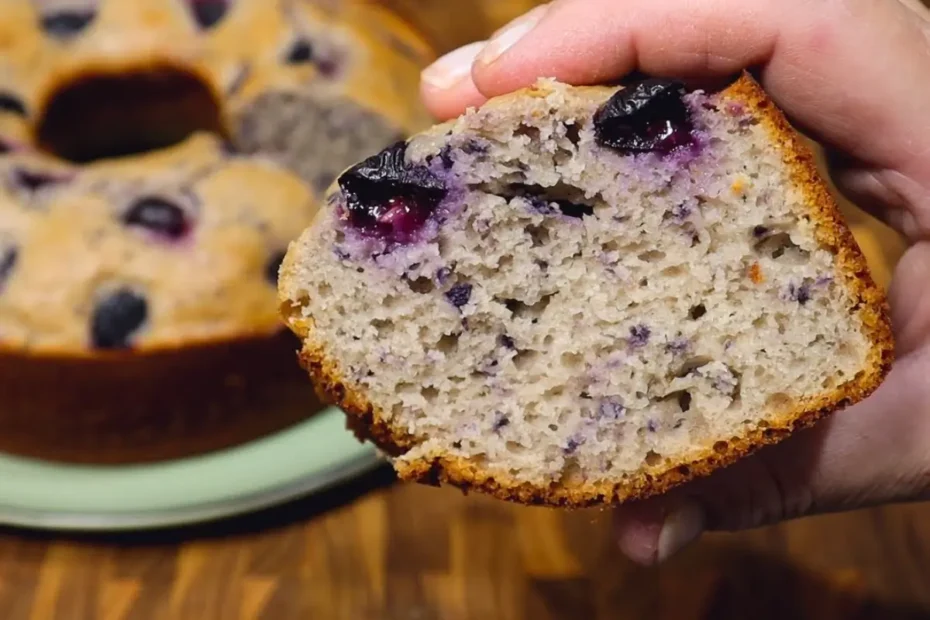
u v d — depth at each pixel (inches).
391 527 11.8
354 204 8.8
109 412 11.9
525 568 11.6
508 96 8.8
